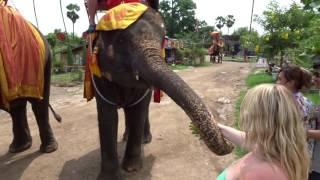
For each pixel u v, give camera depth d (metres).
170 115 8.81
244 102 2.34
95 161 6.04
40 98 5.91
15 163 6.03
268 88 2.29
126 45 4.55
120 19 4.64
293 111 2.22
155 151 6.38
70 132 7.54
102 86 4.97
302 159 2.20
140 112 5.38
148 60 4.17
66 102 11.02
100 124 5.09
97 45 4.82
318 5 3.68
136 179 5.31
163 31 4.76
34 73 5.71
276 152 2.18
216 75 18.62
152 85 4.12
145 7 4.83
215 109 9.56
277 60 16.66
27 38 5.66
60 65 20.69
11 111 6.30
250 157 2.24
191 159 6.01
